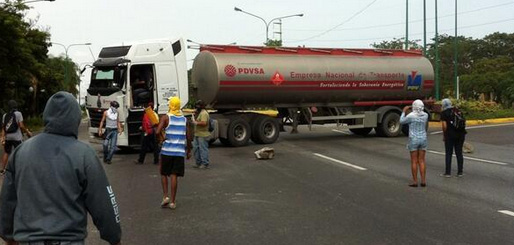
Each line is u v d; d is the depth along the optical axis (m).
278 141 20.14
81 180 3.27
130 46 16.89
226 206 8.61
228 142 18.39
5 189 3.40
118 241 3.46
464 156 15.45
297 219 7.66
